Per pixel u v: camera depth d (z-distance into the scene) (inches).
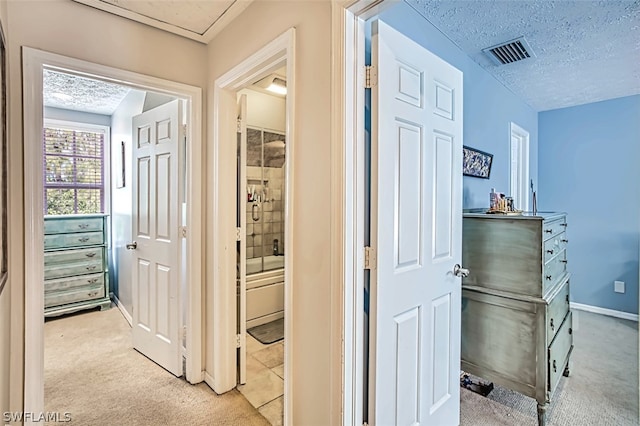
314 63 54.3
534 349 71.1
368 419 54.2
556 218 79.4
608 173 144.7
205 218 88.5
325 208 52.8
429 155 63.0
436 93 65.0
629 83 123.5
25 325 61.8
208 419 73.6
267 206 143.3
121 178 145.6
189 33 81.9
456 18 80.2
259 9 67.2
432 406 64.7
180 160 89.5
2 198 55.4
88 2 68.8
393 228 55.1
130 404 78.8
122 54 74.5
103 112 161.5
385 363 54.2
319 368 54.2
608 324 133.6
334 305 51.1
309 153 55.6
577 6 74.6
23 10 62.4
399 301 56.5
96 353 105.6
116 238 154.5
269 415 75.1
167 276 93.6
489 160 111.7
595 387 87.7
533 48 94.9
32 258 62.6
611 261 144.0
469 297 80.5
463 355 81.6
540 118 161.8
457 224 71.1
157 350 97.4
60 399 80.6
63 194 157.9
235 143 85.7
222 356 84.3
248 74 72.4
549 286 74.3
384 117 52.9
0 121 53.6
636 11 76.3
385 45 53.1
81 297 143.3
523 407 79.0
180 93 83.8
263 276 134.3
